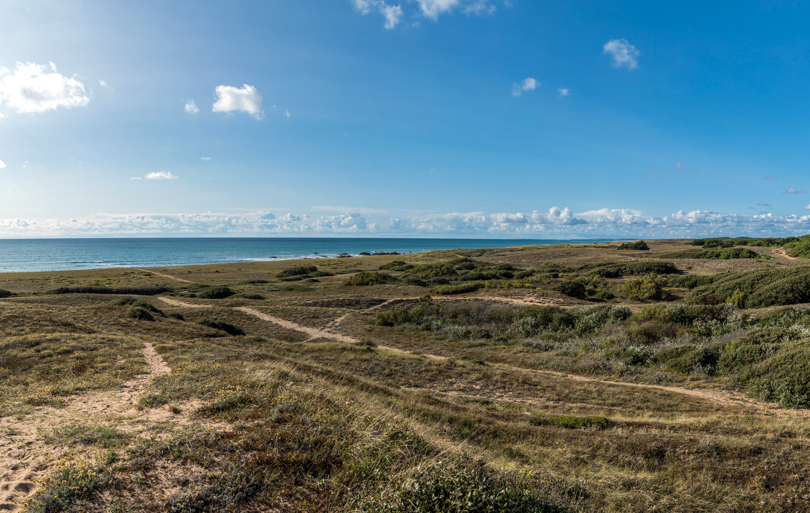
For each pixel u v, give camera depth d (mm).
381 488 4625
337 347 22516
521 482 5414
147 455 4863
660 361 19328
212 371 10484
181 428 5906
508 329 29672
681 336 21953
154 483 4340
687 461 7258
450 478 4680
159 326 22656
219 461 4918
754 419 11188
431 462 5125
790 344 15688
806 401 12938
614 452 7832
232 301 42062
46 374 10648
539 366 20938
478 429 9430
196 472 4648
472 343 26797
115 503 3924
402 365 19172
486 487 4789
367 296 43969
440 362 19984
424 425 8711
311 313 36500
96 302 36562
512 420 11000
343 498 4633
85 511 3760
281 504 4371
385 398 11508
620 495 5965
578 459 7648
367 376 17047
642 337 22594
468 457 6082
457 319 33125
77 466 4387
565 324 28484
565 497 5516
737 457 7234
